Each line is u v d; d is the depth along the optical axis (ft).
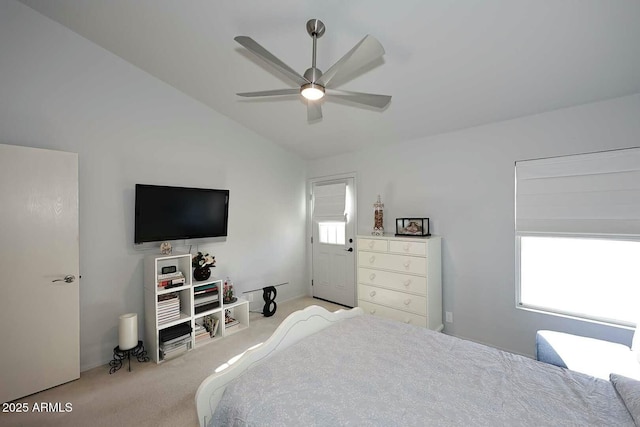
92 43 8.36
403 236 9.96
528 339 8.39
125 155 8.98
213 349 9.17
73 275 7.45
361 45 4.86
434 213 10.27
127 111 9.02
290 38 6.98
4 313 6.52
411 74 7.54
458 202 9.68
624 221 6.93
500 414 3.46
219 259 11.46
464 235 9.53
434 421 3.32
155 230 9.17
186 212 9.93
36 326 6.91
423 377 4.25
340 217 13.37
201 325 10.02
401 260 9.48
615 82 6.59
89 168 8.27
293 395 3.78
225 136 11.65
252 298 12.62
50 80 7.63
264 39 7.16
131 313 8.95
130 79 9.10
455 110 8.68
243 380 4.18
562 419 3.38
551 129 7.93
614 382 4.04
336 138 12.04
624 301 7.32
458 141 9.70
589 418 3.40
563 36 5.68
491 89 7.54
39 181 6.96
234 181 11.97
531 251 8.52
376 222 11.05
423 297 9.02
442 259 10.03
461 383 4.10
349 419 3.34
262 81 9.02
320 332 5.86
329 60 7.50
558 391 3.92
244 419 3.51
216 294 10.07
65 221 7.33
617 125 7.02
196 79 9.51
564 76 6.68
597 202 7.26
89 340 8.20
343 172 13.42
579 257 7.87
